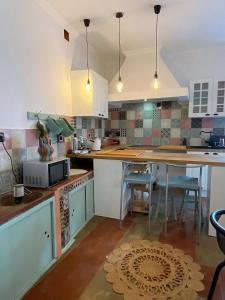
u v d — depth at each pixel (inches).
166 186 90.2
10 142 77.4
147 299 58.5
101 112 130.6
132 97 135.3
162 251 80.0
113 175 105.8
